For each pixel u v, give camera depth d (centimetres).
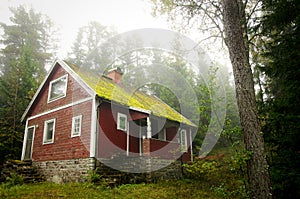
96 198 570
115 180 753
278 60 591
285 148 539
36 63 2025
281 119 531
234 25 529
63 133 1019
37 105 1255
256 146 451
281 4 587
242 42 521
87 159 867
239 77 500
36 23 2823
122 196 610
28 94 1526
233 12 538
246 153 444
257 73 1020
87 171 813
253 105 479
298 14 575
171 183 834
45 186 711
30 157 1162
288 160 511
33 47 2486
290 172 489
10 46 2398
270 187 429
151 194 648
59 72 1177
